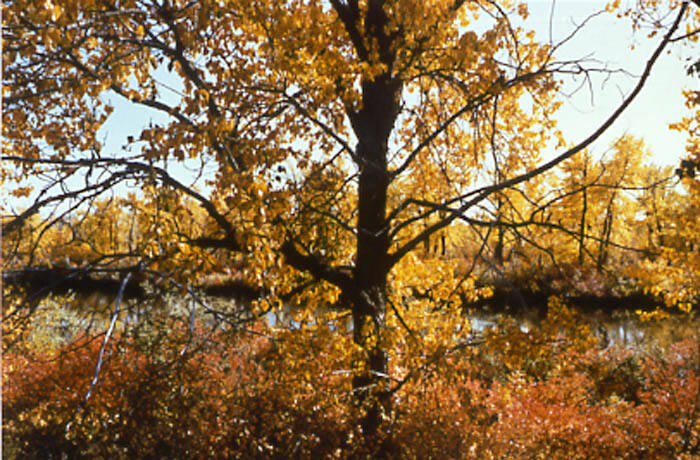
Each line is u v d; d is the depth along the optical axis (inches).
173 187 155.8
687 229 308.3
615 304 657.0
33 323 255.6
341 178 248.8
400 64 205.0
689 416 213.6
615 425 222.2
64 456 201.3
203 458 188.4
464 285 261.3
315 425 198.4
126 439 197.6
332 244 245.4
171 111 155.8
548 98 236.2
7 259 151.4
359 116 234.7
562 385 248.8
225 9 155.7
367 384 224.2
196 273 151.3
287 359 198.2
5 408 227.5
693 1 180.1
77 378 226.2
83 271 151.1
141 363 221.1
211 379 216.8
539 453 206.2
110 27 144.6
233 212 170.6
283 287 233.6
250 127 191.2
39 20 109.3
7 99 144.7
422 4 179.3
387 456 203.6
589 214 693.3
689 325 525.3
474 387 223.3
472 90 215.9
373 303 226.1
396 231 229.9
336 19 192.2
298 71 177.2
